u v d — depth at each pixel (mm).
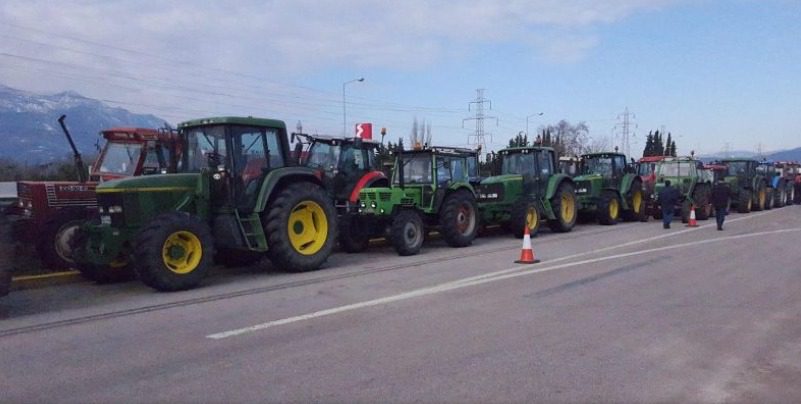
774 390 5184
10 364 5973
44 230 10844
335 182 14484
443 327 7195
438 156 14680
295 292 9414
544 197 18016
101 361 6043
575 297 8883
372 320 7547
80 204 11383
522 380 5430
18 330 7270
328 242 11695
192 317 7832
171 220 9539
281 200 11047
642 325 7277
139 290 9844
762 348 6359
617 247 14711
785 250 13992
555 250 14203
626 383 5352
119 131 12797
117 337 6910
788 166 37250
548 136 51562
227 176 10609
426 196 14398
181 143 11477
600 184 21156
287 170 11328
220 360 6031
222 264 12273
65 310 8359
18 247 11406
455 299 8758
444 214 14672
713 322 7422
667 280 10227
